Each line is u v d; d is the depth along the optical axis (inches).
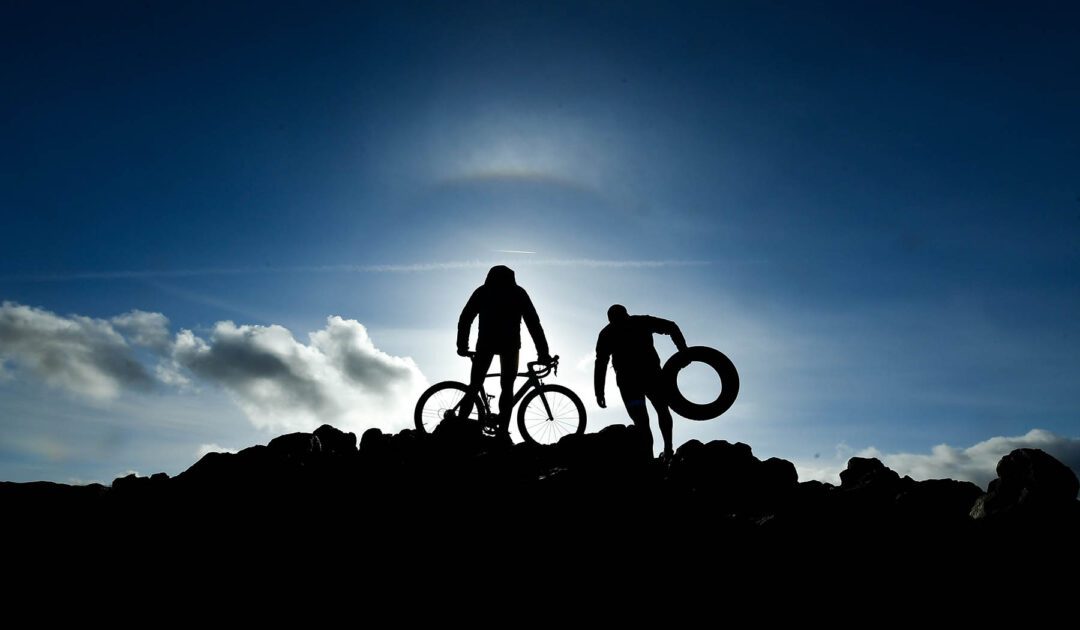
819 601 211.8
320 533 251.9
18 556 244.8
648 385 343.3
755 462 288.5
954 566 219.0
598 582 222.8
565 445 303.0
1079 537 219.9
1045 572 210.8
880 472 294.4
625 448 291.4
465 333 349.1
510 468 289.0
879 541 232.8
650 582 222.2
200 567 240.1
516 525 247.8
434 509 259.6
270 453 312.8
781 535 236.5
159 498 281.9
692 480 281.6
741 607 211.9
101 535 258.2
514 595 219.9
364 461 308.2
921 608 205.6
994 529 229.6
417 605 218.5
